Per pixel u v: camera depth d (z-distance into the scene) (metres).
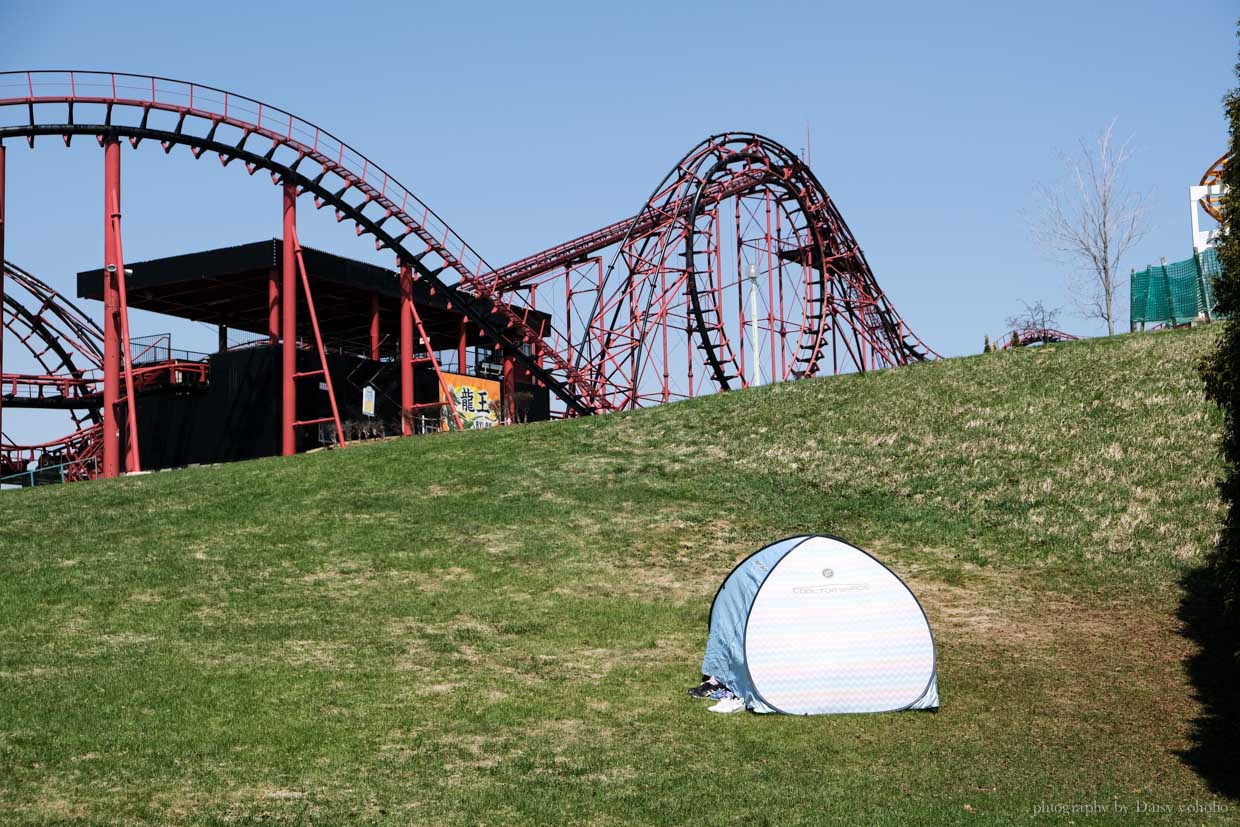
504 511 31.94
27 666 18.44
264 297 69.25
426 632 21.72
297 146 57.53
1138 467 31.89
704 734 15.93
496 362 75.31
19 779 13.33
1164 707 17.17
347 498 33.50
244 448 60.72
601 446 40.34
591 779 13.95
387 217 61.28
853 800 13.18
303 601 23.69
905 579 26.19
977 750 15.16
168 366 62.84
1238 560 15.52
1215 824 12.35
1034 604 24.02
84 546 27.95
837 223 82.69
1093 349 43.97
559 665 19.72
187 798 13.00
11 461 75.75
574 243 75.56
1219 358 15.58
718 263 71.88
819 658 17.14
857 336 84.25
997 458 34.47
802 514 31.66
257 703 16.86
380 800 13.12
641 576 26.48
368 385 64.12
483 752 15.00
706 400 46.47
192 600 23.42
